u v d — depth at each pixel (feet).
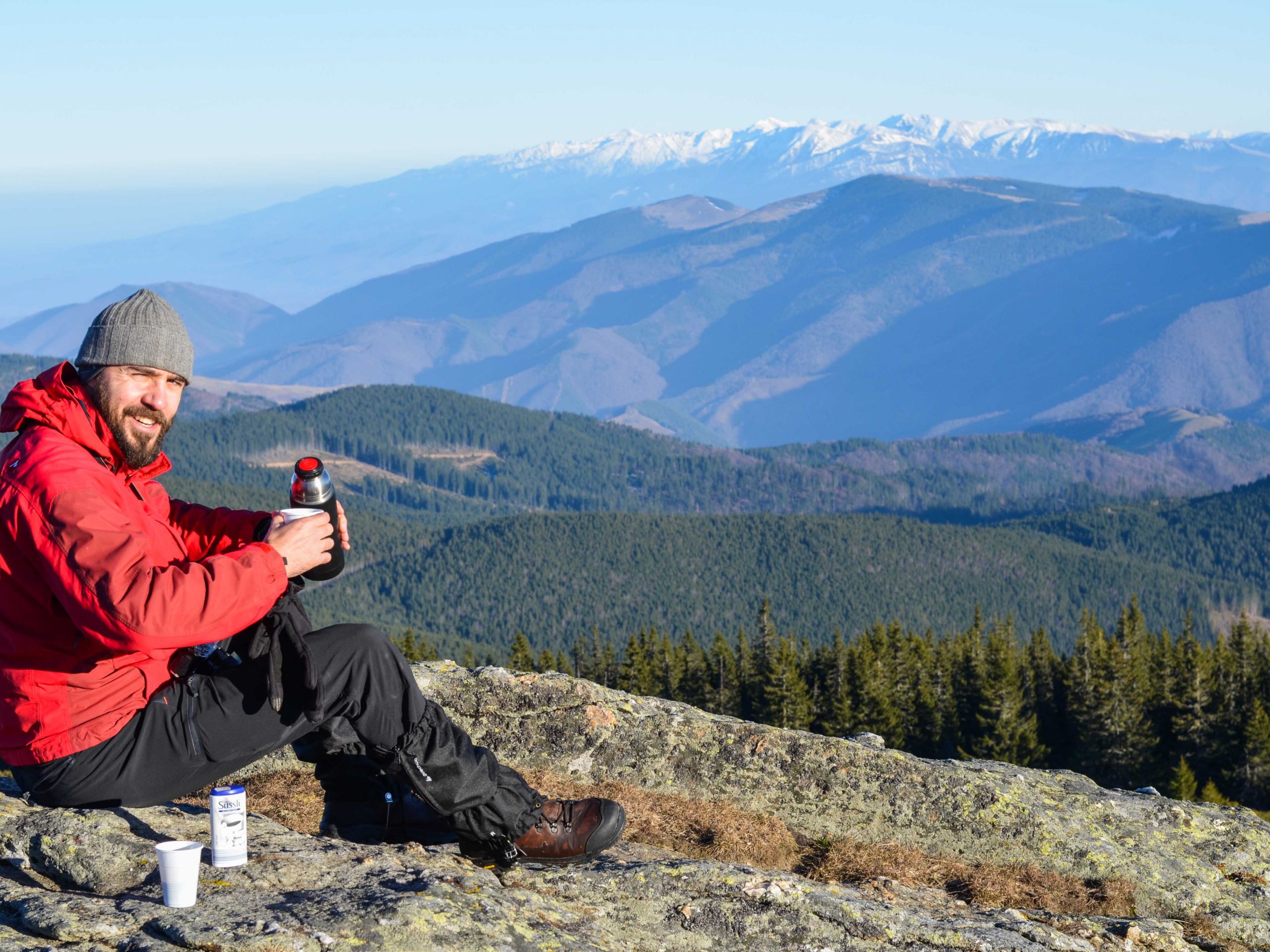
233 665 14.64
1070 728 280.51
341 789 16.93
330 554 14.25
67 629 13.09
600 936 15.61
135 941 12.22
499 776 15.98
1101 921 21.07
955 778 26.48
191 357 13.84
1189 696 252.42
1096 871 24.61
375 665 14.75
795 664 290.35
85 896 13.29
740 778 26.71
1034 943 19.02
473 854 16.66
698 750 27.25
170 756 13.97
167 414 13.88
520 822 16.14
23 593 12.78
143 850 14.56
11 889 13.57
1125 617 343.67
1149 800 28.07
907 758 27.25
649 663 329.31
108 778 13.80
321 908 13.21
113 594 11.67
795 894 18.21
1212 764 249.96
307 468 14.48
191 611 12.00
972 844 25.22
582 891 17.47
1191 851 26.25
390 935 12.82
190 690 14.11
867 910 18.37
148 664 13.94
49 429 13.15
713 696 318.24
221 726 14.10
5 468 12.52
